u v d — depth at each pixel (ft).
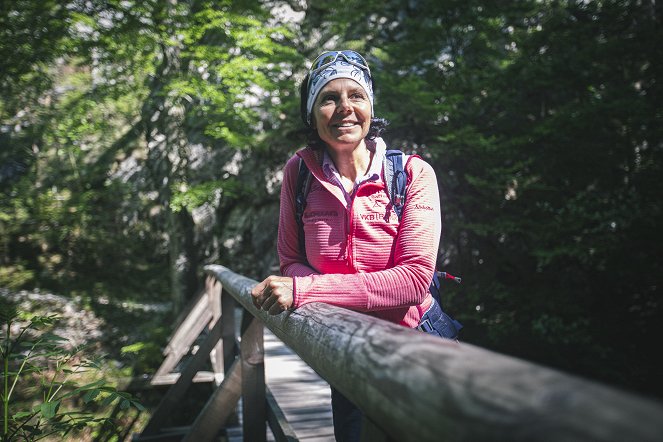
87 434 17.52
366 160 4.21
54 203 42.37
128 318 35.22
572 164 28.04
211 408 7.31
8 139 44.73
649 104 26.43
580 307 27.78
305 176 4.39
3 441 4.77
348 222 4.05
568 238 27.53
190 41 26.96
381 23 37.40
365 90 4.12
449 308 29.89
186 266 33.96
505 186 27.17
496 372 1.15
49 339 5.43
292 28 35.91
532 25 35.78
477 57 32.48
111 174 46.78
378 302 3.57
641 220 25.13
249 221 39.40
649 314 29.07
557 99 32.35
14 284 37.37
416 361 1.45
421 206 3.94
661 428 0.75
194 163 40.11
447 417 1.18
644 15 30.68
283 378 13.56
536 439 0.90
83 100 34.40
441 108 27.86
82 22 27.02
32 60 28.53
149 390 25.85
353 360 1.90
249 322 7.18
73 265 42.19
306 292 3.44
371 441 2.17
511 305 28.68
